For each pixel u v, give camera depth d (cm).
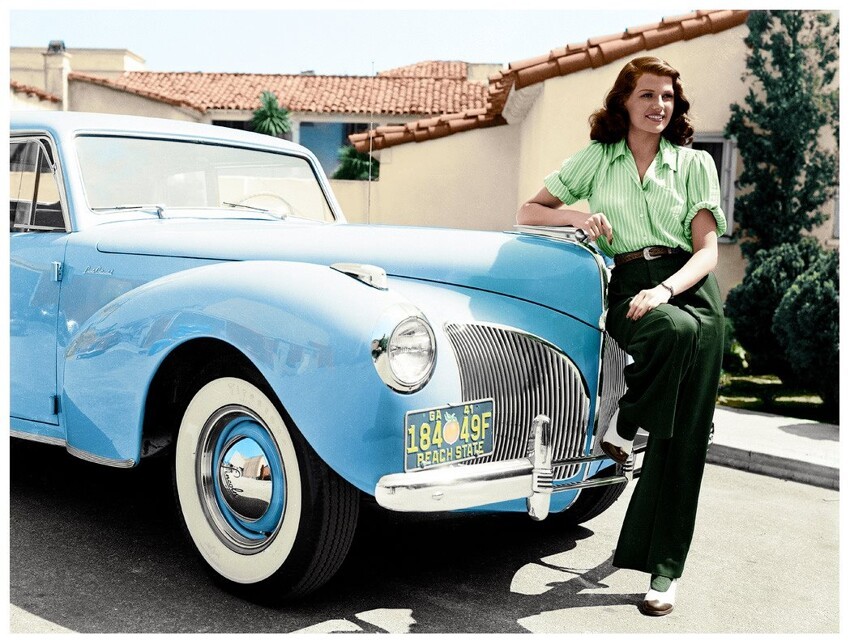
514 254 282
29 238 357
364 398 237
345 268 256
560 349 277
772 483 475
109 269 327
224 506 277
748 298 790
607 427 293
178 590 280
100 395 302
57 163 355
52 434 339
